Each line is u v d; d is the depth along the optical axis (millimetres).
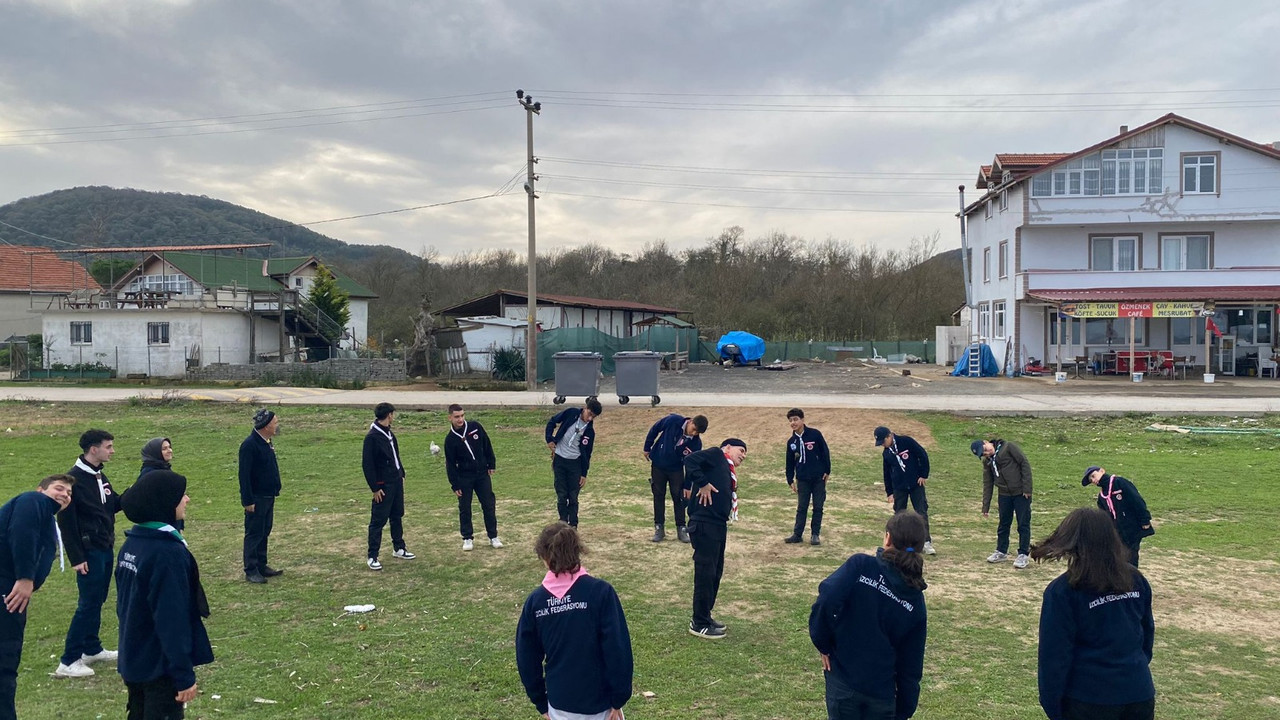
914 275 59531
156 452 6844
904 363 47156
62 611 7543
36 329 46188
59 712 5359
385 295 64875
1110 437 18281
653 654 6480
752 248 69875
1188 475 14398
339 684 5832
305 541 10195
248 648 6539
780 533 10812
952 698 5688
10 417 22172
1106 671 3523
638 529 10906
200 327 35812
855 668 3910
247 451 8375
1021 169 34969
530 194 27641
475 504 12547
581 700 3781
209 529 10812
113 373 35250
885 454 9969
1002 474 9367
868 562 3982
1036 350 34312
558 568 3877
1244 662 6477
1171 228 33344
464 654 6426
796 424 10195
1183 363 31797
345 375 32469
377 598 7926
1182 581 8719
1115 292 32344
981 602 7973
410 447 17672
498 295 39219
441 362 34938
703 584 6844
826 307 59406
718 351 45094
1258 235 32750
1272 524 11242
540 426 20328
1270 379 30844
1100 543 3580
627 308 47281
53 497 5125
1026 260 34219
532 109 27156
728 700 5633
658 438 10195
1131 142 32625
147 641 4191
